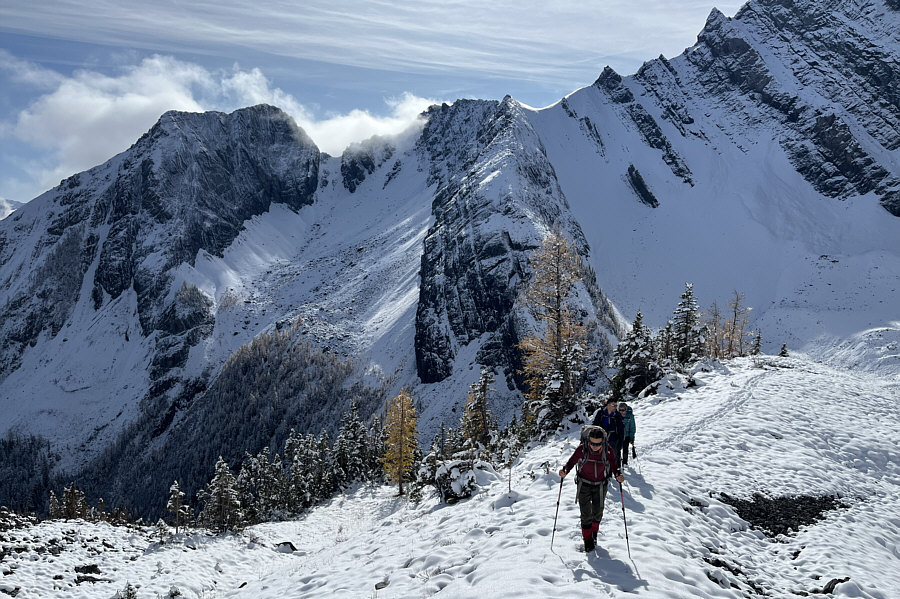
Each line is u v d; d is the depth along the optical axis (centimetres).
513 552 1030
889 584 1125
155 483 16850
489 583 891
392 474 6222
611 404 1468
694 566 975
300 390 18350
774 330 15650
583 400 2720
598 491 996
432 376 16288
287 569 1652
